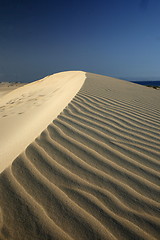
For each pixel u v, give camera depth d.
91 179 1.65
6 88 31.14
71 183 1.57
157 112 4.08
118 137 2.49
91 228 1.22
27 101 8.05
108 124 2.90
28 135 2.55
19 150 1.98
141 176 1.76
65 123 2.71
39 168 1.69
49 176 1.61
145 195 1.54
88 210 1.35
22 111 5.85
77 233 1.18
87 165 1.82
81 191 1.51
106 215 1.33
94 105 3.86
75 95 4.55
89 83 6.77
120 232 1.22
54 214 1.29
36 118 3.99
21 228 1.17
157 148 2.31
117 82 9.39
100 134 2.50
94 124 2.82
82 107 3.62
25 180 1.53
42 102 6.69
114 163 1.91
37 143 2.07
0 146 2.75
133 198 1.50
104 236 1.18
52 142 2.13
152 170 1.86
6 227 1.17
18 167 1.66
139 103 4.71
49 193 1.45
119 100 4.65
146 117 3.54
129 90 6.86
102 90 5.66
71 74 17.44
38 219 1.24
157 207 1.43
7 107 7.51
